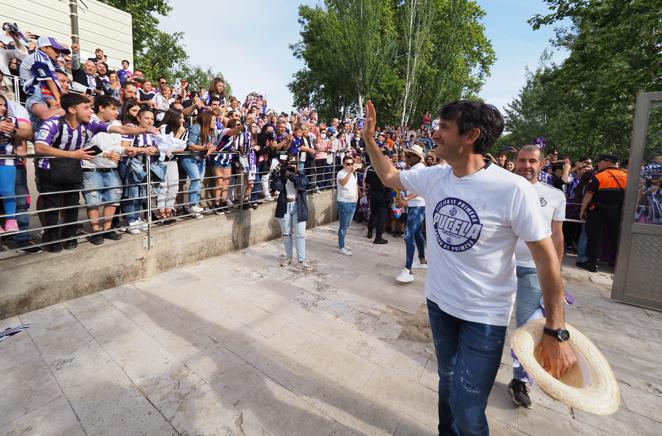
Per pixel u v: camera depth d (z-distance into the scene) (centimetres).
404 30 2166
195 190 483
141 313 330
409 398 233
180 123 467
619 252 415
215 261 495
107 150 370
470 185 140
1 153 318
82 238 379
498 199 132
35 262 317
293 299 382
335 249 598
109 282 378
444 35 2377
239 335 302
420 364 273
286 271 471
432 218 156
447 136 142
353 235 715
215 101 539
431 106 2441
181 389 231
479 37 2678
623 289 415
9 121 306
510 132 3016
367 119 182
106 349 271
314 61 2522
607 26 949
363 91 2188
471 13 2519
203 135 500
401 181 175
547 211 228
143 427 199
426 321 345
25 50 515
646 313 388
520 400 232
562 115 2058
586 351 124
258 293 393
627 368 283
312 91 2923
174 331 303
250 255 532
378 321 341
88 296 358
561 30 1727
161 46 2608
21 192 342
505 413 227
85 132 348
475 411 143
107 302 348
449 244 146
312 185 770
